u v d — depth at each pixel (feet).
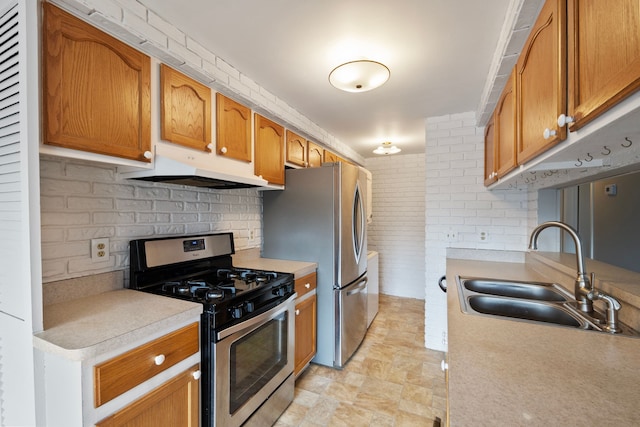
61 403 3.11
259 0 4.23
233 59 5.81
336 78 6.01
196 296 4.78
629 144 2.92
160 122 4.74
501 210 8.57
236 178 5.46
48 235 4.16
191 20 4.65
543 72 3.56
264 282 5.83
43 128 3.31
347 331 8.30
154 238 5.47
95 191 4.72
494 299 4.86
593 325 3.63
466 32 5.00
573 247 6.89
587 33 2.49
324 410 6.27
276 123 7.98
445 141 9.12
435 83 6.92
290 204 8.45
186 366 4.12
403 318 11.83
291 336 6.48
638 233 4.85
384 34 5.06
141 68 4.41
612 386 2.32
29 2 3.14
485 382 2.39
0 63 3.43
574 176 5.26
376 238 15.53
